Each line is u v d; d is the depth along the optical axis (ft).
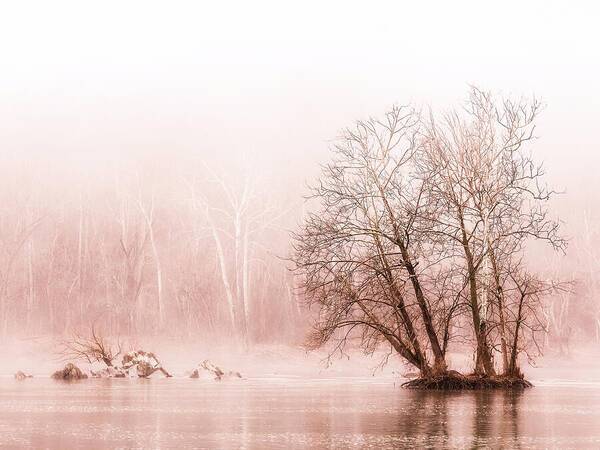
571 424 107.76
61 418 118.01
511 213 175.11
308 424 108.47
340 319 179.22
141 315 446.60
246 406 138.00
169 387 196.75
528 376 256.11
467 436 94.99
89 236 496.23
